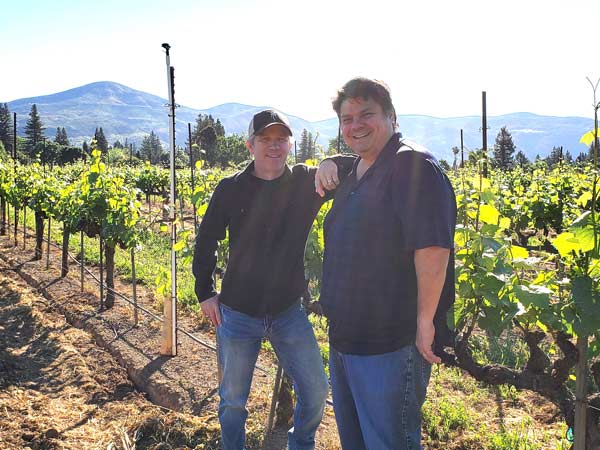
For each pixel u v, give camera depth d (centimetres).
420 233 227
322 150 543
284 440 416
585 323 284
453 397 505
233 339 346
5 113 9712
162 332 639
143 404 495
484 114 1224
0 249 1242
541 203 1102
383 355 251
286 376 434
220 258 569
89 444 426
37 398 509
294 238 341
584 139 297
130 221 768
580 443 299
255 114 334
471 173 380
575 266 302
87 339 668
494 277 315
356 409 273
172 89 539
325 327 707
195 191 700
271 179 337
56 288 898
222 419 353
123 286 928
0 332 696
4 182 1369
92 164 816
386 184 244
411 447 255
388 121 254
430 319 233
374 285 248
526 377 311
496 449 409
